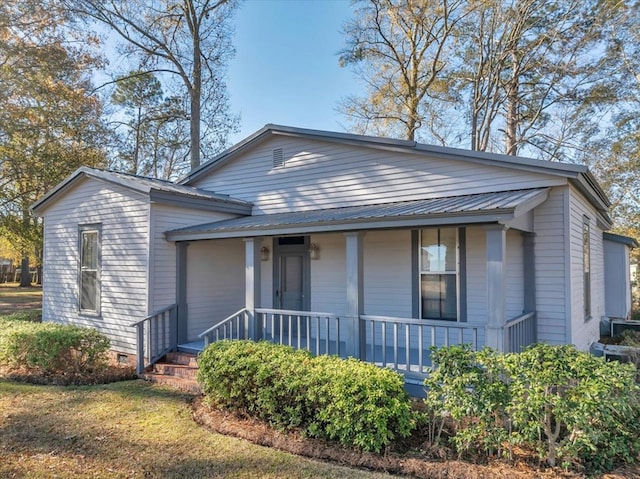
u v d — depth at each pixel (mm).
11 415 5277
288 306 9266
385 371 4637
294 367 4734
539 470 3646
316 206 8766
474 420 4285
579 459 3711
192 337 8383
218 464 3963
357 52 17922
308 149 8914
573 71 16688
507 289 6793
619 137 18109
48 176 15555
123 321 8188
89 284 9000
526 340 6121
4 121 14617
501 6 16844
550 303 6441
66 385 6684
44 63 15531
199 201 8547
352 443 4176
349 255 6293
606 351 8109
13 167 15133
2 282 33062
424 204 6551
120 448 4328
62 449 4309
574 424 3594
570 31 16234
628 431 3652
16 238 16406
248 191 9734
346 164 8422
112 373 7230
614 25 15734
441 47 17266
